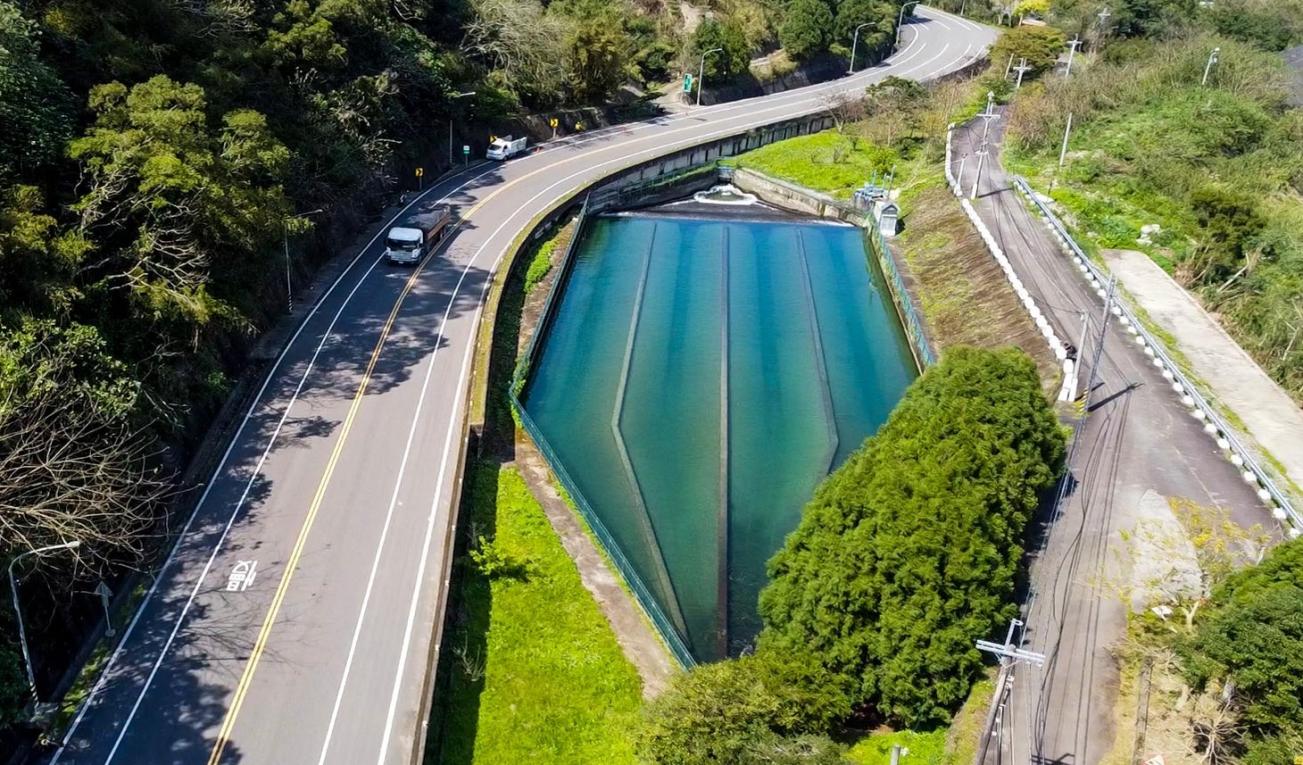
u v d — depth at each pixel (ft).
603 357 180.86
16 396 93.86
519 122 292.81
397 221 220.43
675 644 106.52
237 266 150.20
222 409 138.92
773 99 375.86
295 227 152.87
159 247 126.82
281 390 147.02
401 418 142.41
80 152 121.49
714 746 83.10
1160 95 287.28
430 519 122.42
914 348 187.83
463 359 160.66
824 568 98.99
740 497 141.79
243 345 152.97
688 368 179.11
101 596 102.12
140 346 123.65
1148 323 173.47
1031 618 104.01
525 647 106.93
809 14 399.85
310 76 211.41
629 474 144.97
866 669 94.63
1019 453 110.11
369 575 112.37
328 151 199.72
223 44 179.63
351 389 149.07
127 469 102.47
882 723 96.68
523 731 96.73
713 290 216.95
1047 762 87.10
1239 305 184.03
